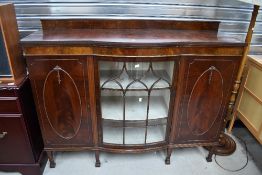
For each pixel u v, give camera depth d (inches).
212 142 58.4
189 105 51.7
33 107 53.9
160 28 55.1
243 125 76.6
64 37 45.5
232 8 62.4
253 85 63.0
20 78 49.1
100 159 62.0
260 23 65.3
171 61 46.7
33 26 60.1
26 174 56.6
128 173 57.8
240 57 47.2
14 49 47.0
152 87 48.9
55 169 58.8
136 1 59.1
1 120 48.2
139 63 46.2
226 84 50.2
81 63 45.2
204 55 45.9
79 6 58.6
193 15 62.4
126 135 58.0
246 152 66.1
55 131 53.1
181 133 55.5
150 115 53.6
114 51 43.2
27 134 50.5
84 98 49.2
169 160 60.4
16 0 56.7
